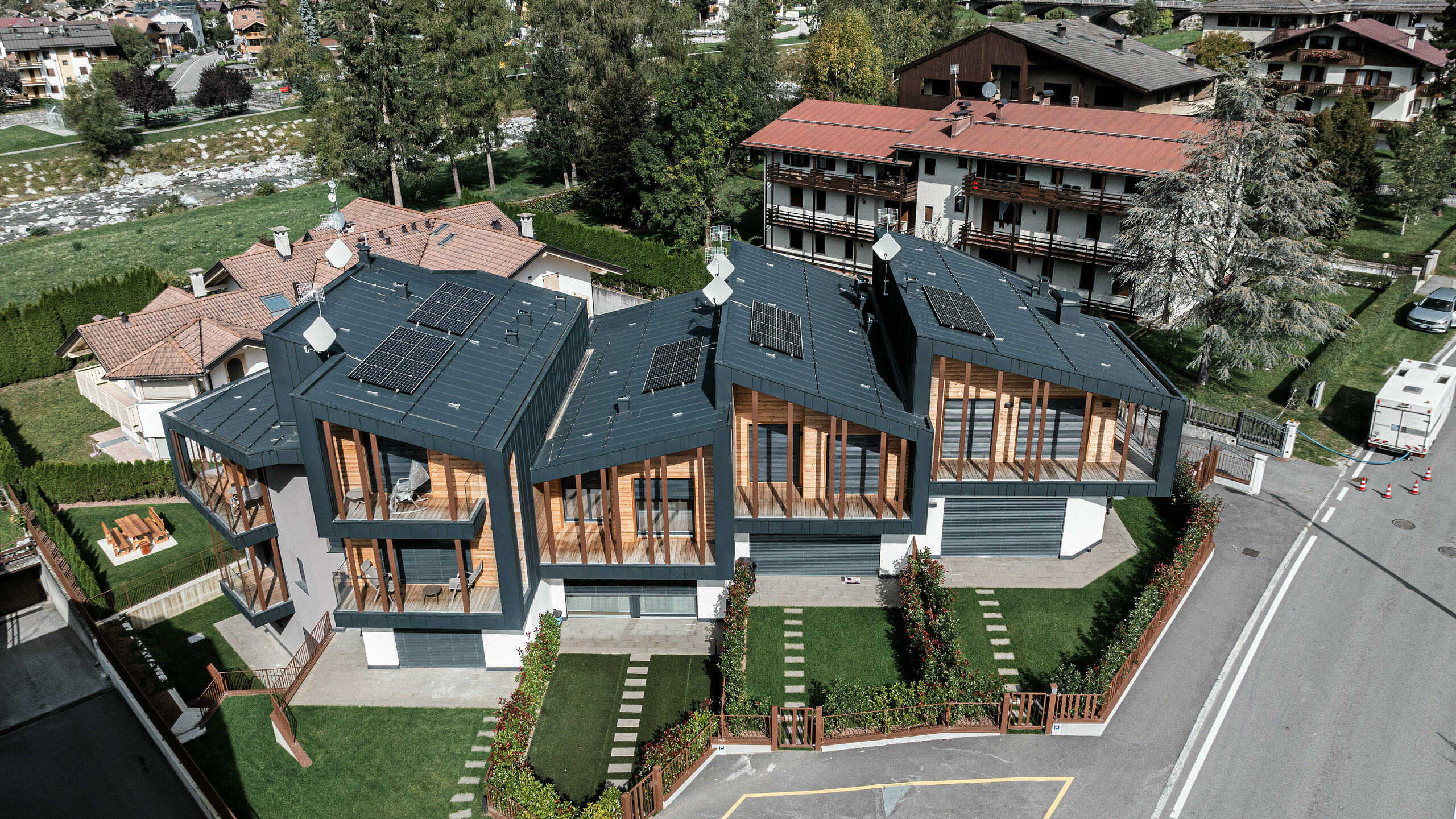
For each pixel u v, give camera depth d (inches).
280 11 5738.2
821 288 1499.8
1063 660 1123.9
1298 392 1704.0
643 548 1152.2
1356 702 1046.4
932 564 1216.2
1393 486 1497.3
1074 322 1316.4
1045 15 4712.1
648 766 952.9
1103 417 1243.2
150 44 6702.8
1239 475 1510.8
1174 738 1008.2
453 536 1011.3
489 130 3280.0
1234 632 1165.7
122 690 1200.8
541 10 3398.1
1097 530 1310.3
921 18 3993.6
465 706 1107.9
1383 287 2208.4
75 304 2233.0
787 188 2536.9
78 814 1012.5
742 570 1212.5
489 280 1434.5
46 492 1626.5
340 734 1072.2
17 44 5861.2
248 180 4227.4
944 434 1251.2
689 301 1493.6
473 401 1066.7
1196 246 1605.6
